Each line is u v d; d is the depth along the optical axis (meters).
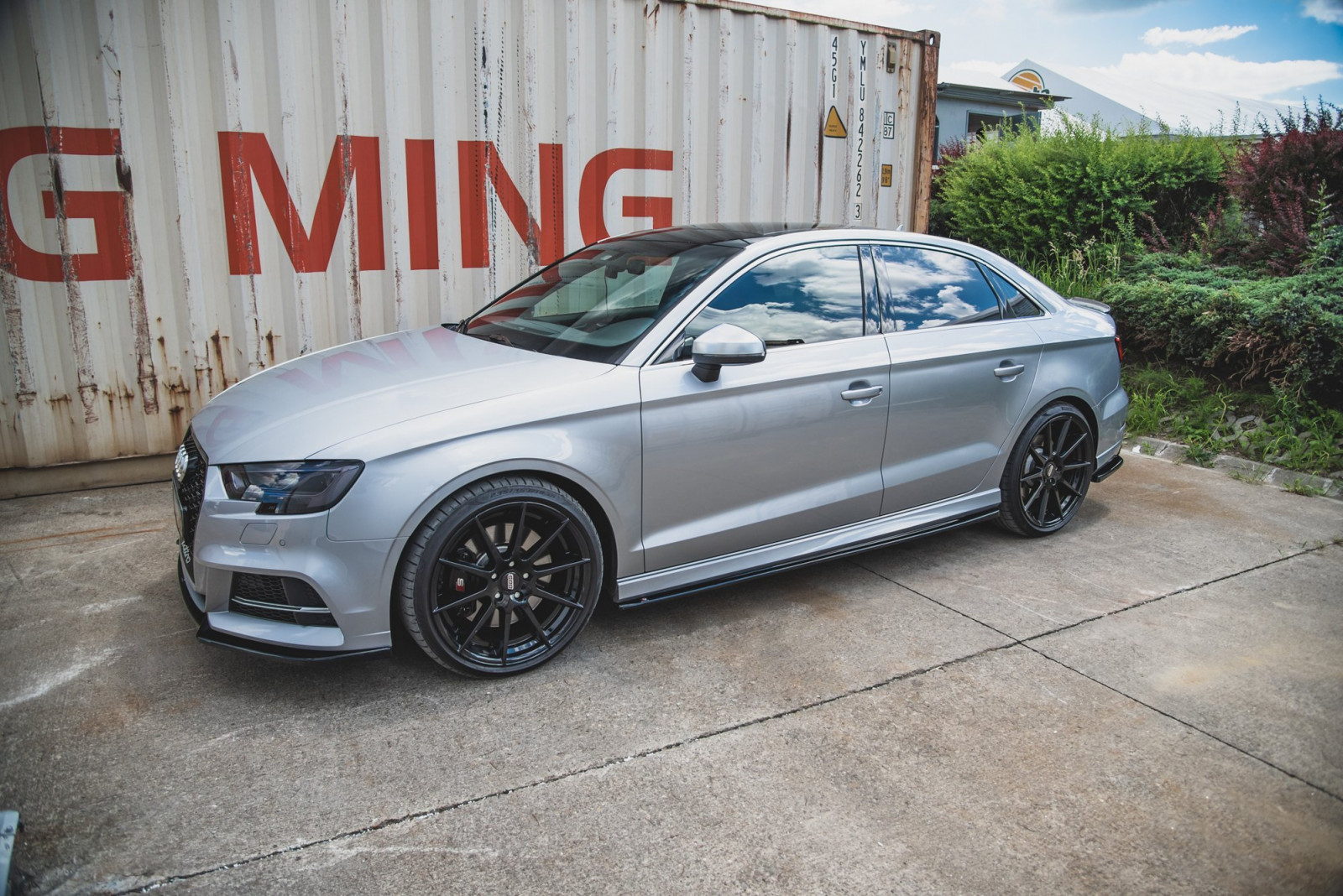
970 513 4.25
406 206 5.36
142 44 4.58
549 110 5.70
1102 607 3.80
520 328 3.71
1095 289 8.23
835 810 2.46
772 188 6.65
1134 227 9.30
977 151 10.88
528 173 5.68
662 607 3.73
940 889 2.17
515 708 2.93
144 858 2.22
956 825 2.41
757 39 6.25
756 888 2.16
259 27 4.81
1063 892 2.18
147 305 4.86
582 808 2.45
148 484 5.13
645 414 3.17
